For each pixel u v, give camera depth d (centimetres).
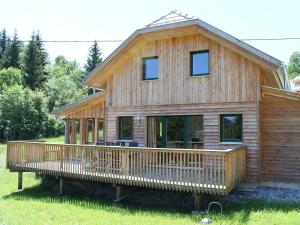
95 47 6294
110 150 1191
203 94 1342
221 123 1312
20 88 4216
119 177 1146
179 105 1392
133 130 1498
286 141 1231
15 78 5262
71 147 1294
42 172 1375
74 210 1060
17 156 1473
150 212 1020
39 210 1066
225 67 1303
